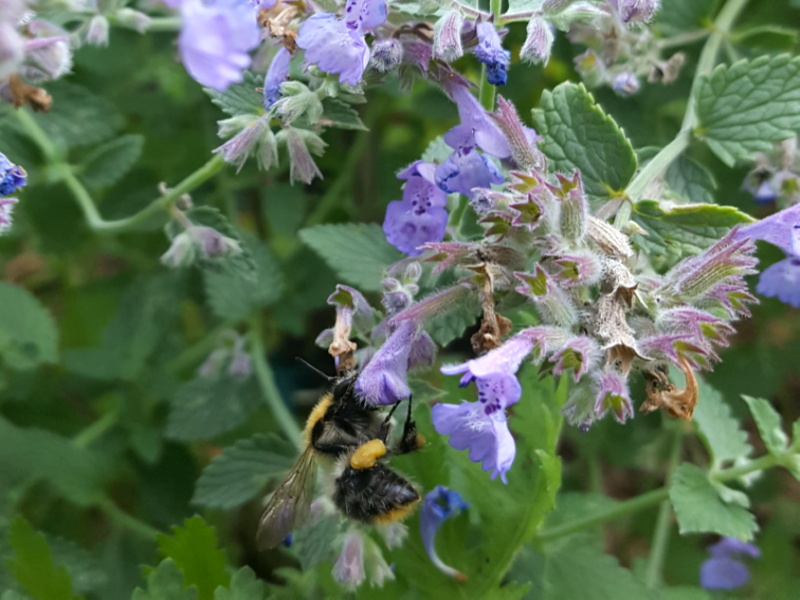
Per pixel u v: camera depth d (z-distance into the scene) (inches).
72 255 7.0
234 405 6.4
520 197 4.7
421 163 5.1
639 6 5.0
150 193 6.8
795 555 6.5
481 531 5.6
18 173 4.8
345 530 5.3
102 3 5.4
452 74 5.0
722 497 5.4
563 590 5.6
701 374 6.6
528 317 5.2
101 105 6.2
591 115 5.2
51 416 6.6
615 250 4.7
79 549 5.9
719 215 5.1
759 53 6.2
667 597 6.0
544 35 4.9
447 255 4.8
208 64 4.2
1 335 6.2
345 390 5.3
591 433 6.3
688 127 5.4
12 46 4.4
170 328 6.8
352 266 5.7
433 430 5.3
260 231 7.5
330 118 5.2
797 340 6.8
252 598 4.9
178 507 6.5
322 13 4.7
